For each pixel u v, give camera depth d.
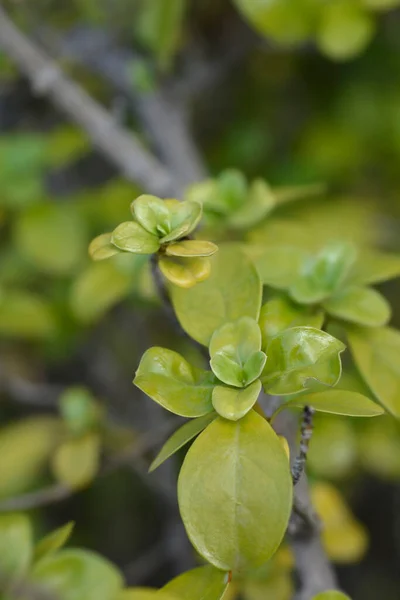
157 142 0.65
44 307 0.61
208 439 0.39
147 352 0.41
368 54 0.77
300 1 0.56
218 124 0.82
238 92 0.82
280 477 0.39
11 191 0.62
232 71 0.81
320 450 0.53
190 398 0.40
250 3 0.56
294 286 0.44
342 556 0.50
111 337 0.77
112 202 0.65
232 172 0.49
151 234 0.41
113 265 0.53
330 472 0.53
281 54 0.79
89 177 0.82
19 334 0.65
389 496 0.75
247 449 0.39
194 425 0.40
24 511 0.63
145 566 0.71
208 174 0.67
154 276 0.43
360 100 0.76
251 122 0.80
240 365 0.40
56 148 0.62
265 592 0.48
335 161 0.74
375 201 0.72
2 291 0.57
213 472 0.39
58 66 0.60
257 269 0.44
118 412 0.71
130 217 0.64
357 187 0.75
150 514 0.78
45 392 0.69
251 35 0.73
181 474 0.39
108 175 0.82
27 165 0.62
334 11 0.56
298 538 0.44
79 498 0.78
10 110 0.80
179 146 0.65
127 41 0.66
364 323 0.44
